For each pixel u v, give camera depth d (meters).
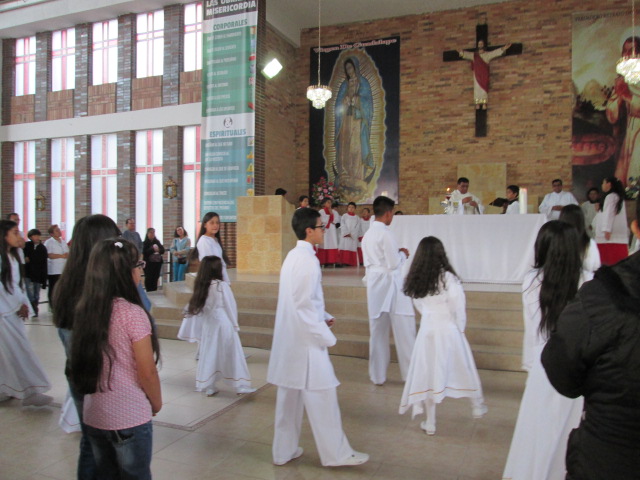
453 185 12.62
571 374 1.43
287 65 13.41
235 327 5.01
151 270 11.40
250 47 11.35
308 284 3.23
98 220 2.70
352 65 13.44
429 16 12.84
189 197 13.48
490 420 4.25
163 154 13.52
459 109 12.59
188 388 5.15
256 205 9.44
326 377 3.29
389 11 12.86
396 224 7.61
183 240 11.83
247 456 3.60
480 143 12.43
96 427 2.15
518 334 5.91
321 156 13.67
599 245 9.19
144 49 13.84
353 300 7.19
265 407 4.60
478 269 7.25
